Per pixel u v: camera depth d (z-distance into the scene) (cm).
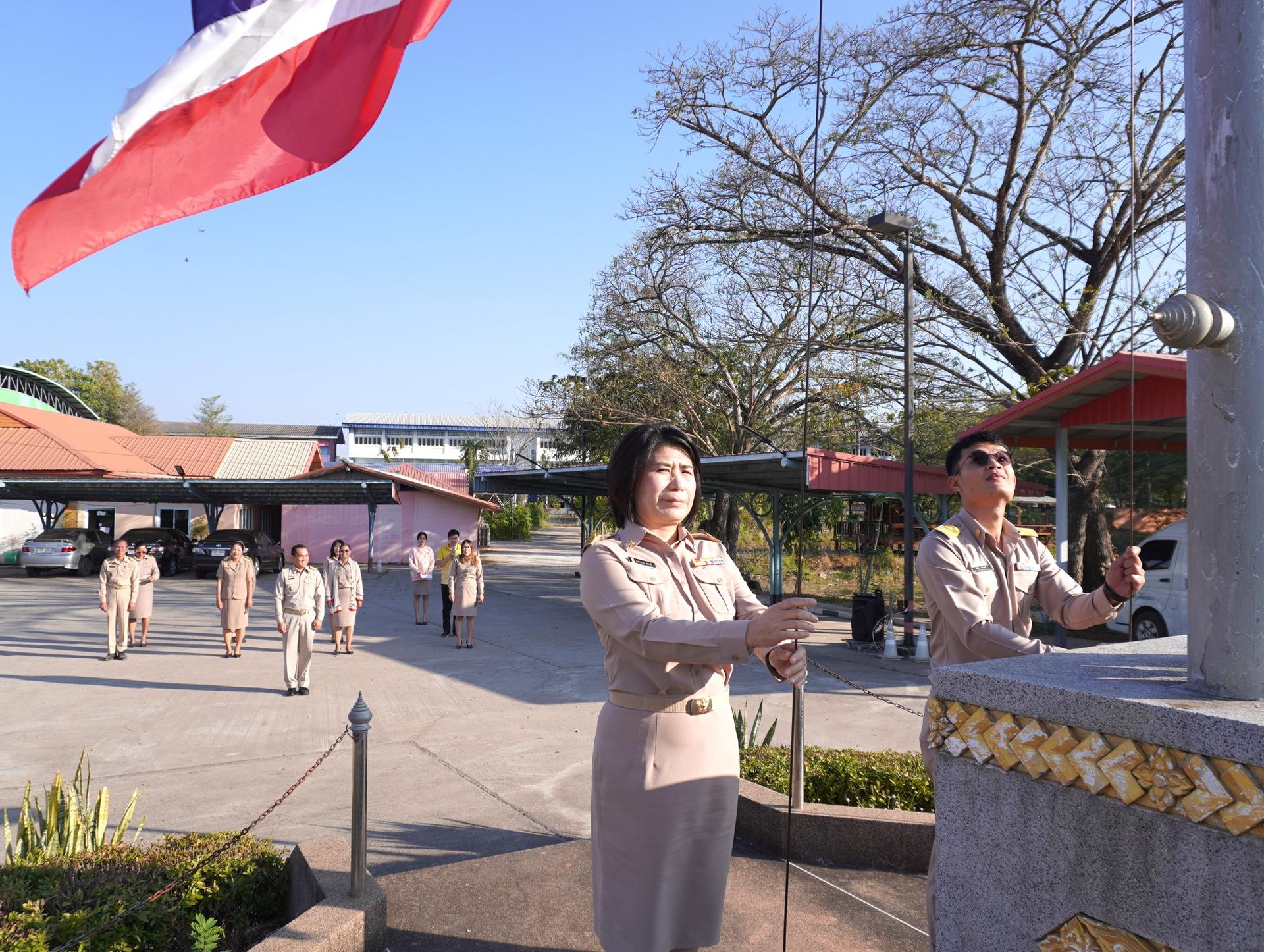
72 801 393
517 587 2358
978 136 1925
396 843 511
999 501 291
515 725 824
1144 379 1080
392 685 1025
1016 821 186
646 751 233
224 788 627
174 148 361
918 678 1079
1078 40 1717
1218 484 168
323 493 2808
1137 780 162
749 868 404
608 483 257
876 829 406
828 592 2214
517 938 338
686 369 2650
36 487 2681
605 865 239
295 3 370
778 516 1802
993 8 1730
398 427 8700
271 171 376
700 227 2248
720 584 257
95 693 967
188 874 327
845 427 2378
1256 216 167
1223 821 148
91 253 356
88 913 308
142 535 2634
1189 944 153
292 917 367
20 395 3884
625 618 227
